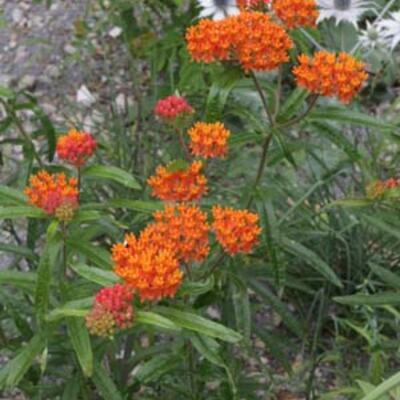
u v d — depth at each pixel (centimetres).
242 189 112
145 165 128
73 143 86
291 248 102
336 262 121
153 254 77
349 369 114
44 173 85
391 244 122
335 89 89
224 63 91
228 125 134
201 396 97
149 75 162
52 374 97
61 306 79
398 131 124
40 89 163
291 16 94
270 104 101
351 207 109
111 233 101
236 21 89
